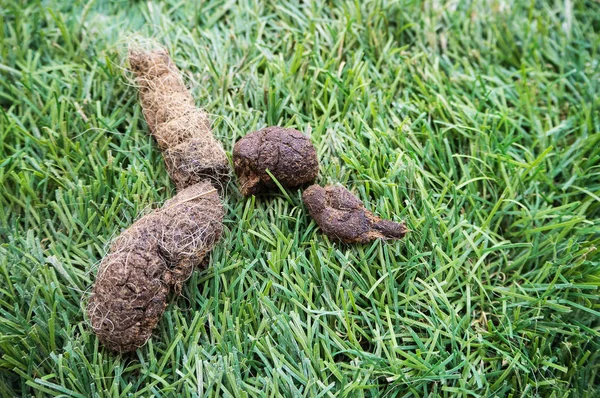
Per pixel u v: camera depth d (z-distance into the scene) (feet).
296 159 0.97
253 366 0.92
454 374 0.92
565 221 1.04
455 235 1.01
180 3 1.21
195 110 1.03
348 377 0.92
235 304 0.94
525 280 1.01
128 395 0.89
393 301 0.96
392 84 1.14
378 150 1.06
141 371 0.90
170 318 0.92
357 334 0.95
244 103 1.10
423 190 1.02
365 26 1.20
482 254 1.00
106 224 0.99
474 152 1.08
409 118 1.10
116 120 1.08
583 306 0.99
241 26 1.18
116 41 1.15
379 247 0.97
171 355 0.91
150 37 1.16
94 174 1.04
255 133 1.00
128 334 0.88
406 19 1.21
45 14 1.18
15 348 0.91
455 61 1.21
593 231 1.03
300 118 1.08
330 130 1.07
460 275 0.99
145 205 1.00
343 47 1.17
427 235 1.00
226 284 0.96
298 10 1.21
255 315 0.94
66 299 0.95
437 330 0.93
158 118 1.03
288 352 0.92
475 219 1.04
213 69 1.12
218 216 0.94
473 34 1.22
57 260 0.95
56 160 1.04
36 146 1.06
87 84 1.10
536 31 1.24
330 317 0.95
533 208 1.06
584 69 1.21
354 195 1.00
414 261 0.98
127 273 0.88
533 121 1.14
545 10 1.27
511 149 1.11
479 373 0.93
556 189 1.09
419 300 0.97
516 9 1.26
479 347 0.95
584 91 1.18
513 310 0.99
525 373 0.94
